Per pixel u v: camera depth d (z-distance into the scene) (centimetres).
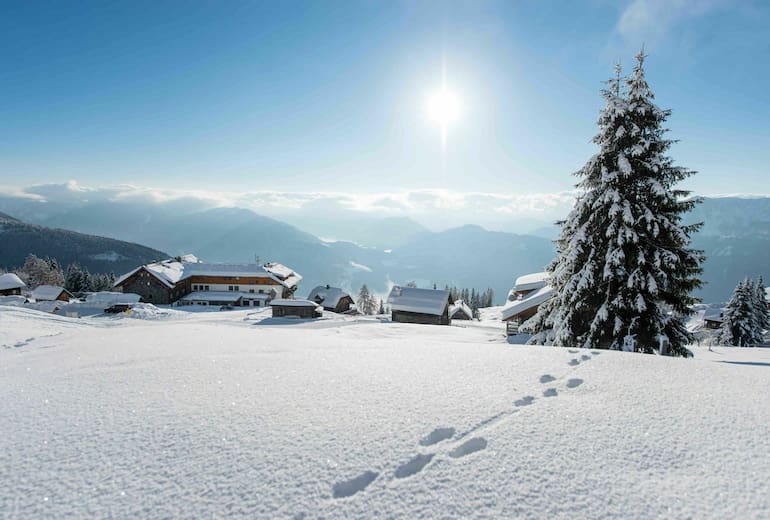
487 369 542
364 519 242
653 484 276
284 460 303
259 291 5803
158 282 5316
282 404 410
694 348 2023
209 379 497
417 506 254
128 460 304
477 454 312
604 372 517
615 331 1246
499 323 4725
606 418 377
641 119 1311
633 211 1283
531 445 326
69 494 264
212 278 5803
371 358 616
